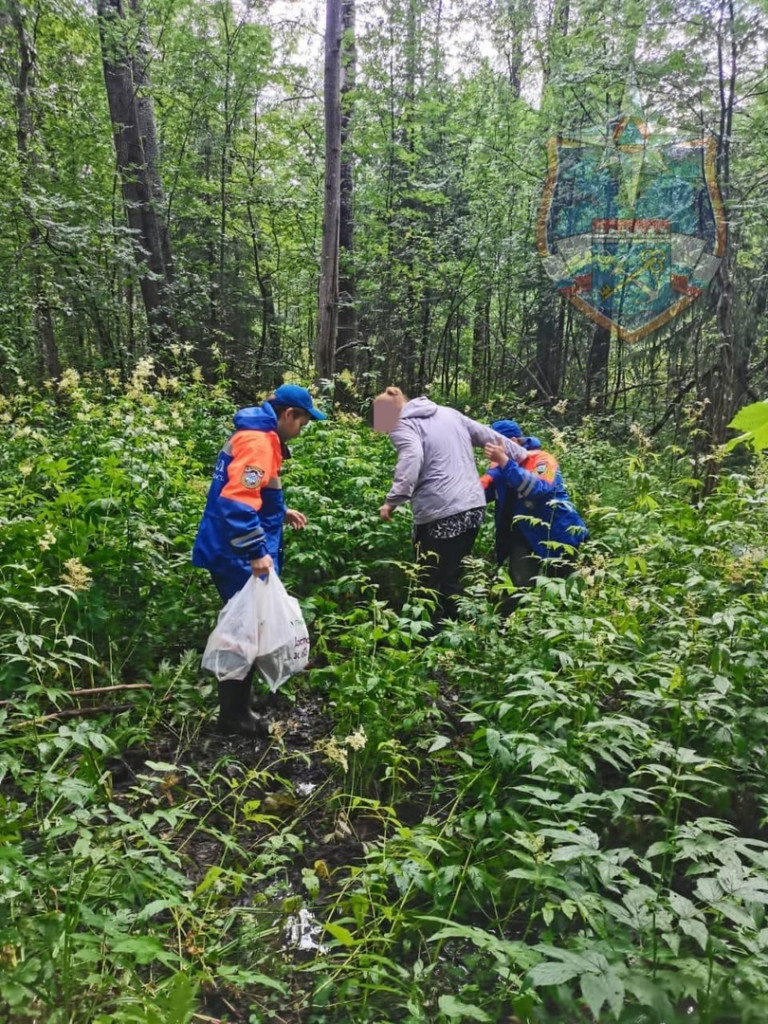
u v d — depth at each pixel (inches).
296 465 251.6
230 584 152.3
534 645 150.3
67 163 521.3
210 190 641.6
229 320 682.8
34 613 154.4
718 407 337.7
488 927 102.4
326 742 119.4
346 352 545.3
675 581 181.6
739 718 124.1
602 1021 78.4
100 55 580.1
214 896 104.5
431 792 136.4
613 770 134.6
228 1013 90.1
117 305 512.7
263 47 601.3
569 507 201.8
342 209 555.2
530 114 567.8
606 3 412.5
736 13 348.8
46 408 303.6
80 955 78.3
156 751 147.5
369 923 100.0
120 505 187.8
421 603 166.1
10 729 129.7
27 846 109.4
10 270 439.2
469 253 573.9
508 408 525.0
